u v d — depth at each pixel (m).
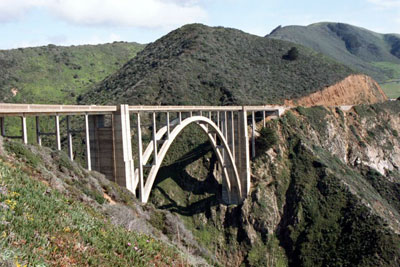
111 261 11.38
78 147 42.91
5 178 12.88
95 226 13.38
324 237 42.28
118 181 25.05
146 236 15.84
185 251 19.62
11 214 10.28
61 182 17.55
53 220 11.63
